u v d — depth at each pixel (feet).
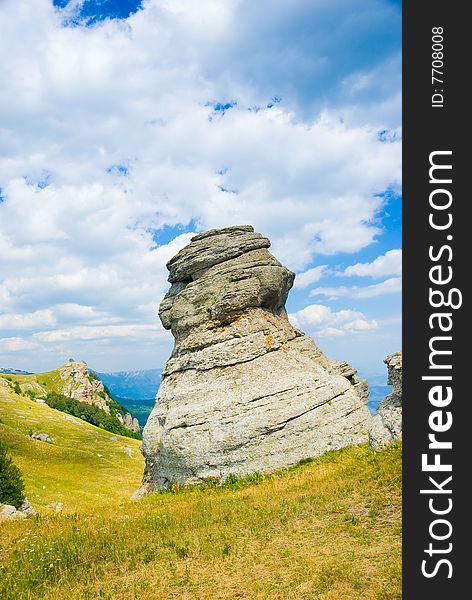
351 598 39.42
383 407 105.09
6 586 50.65
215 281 126.00
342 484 72.69
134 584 47.70
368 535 52.42
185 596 44.47
